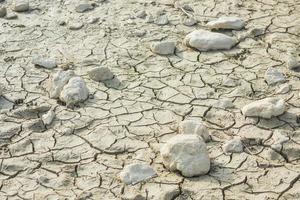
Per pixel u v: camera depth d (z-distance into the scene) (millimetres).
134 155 2182
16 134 2273
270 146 2191
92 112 2363
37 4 3076
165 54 2660
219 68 2568
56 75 2475
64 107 2387
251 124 2281
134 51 2691
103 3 3064
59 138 2256
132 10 2994
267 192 2043
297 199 2021
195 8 2988
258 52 2652
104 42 2760
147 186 2064
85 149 2213
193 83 2494
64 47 2740
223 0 3049
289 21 2859
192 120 2270
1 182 2105
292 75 2504
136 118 2338
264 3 3014
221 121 2307
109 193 2055
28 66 2613
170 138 2207
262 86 2463
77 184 2090
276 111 2285
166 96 2436
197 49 2672
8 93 2467
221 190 2049
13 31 2857
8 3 3104
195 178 2086
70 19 2936
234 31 2785
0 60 2654
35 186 2088
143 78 2531
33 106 2383
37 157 2186
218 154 2166
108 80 2521
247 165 2129
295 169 2109
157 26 2861
